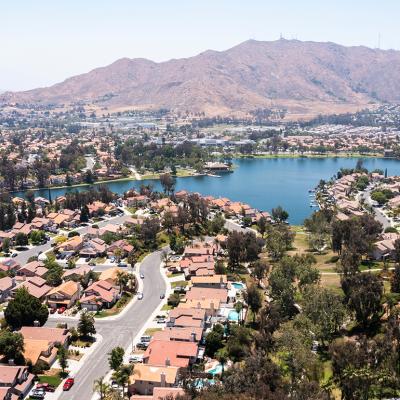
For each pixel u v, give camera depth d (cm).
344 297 15525
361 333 14025
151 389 11656
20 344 12812
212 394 10038
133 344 14150
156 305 16938
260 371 10794
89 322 14538
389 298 15050
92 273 19188
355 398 10319
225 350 13612
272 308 14625
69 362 13200
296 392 10238
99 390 11775
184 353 12850
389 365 10962
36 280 18088
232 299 17150
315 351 13288
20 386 11762
